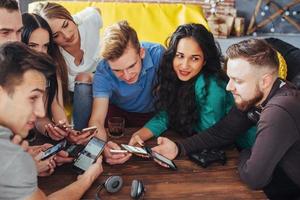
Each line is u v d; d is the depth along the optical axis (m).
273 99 1.29
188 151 1.46
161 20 3.16
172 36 1.69
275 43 2.50
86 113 1.94
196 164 1.39
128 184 1.25
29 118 1.01
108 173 1.32
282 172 1.33
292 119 1.21
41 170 1.30
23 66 0.95
